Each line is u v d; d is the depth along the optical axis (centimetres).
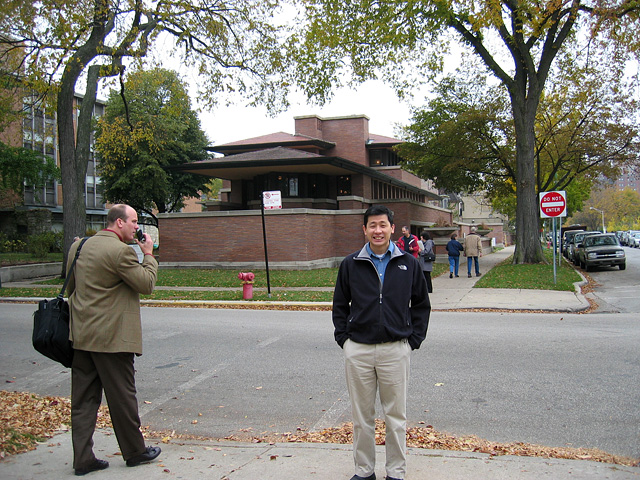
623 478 370
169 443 479
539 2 1728
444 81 2909
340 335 379
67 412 564
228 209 3291
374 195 3494
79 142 1995
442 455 421
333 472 393
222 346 910
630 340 863
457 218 7388
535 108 2336
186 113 3916
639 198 11912
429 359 772
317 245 2466
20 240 3669
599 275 2298
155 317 1249
